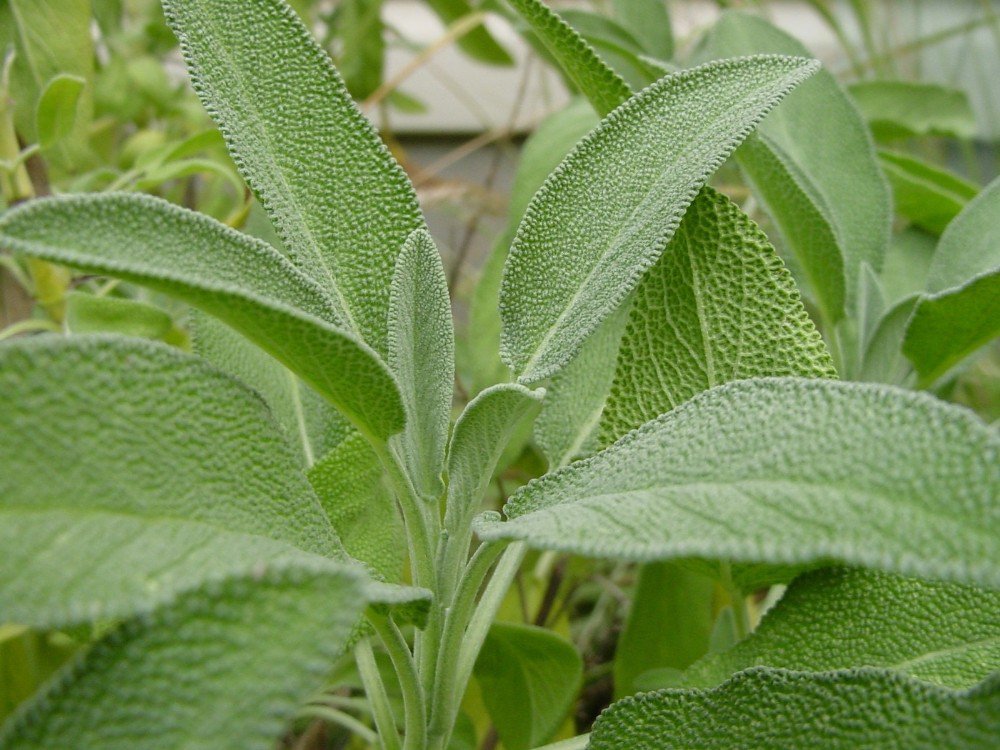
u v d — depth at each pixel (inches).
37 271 15.4
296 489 10.3
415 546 11.2
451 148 39.4
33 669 16.2
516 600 16.6
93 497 9.0
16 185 15.4
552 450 13.3
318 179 11.7
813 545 8.5
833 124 15.6
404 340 11.2
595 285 11.3
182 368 9.8
